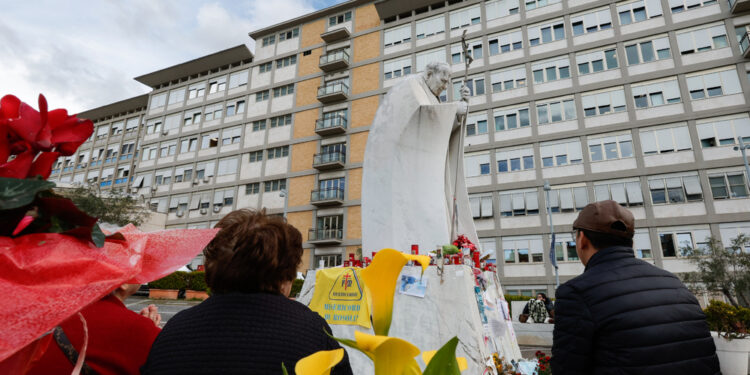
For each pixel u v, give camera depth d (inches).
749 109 872.9
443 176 195.3
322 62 1344.7
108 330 49.0
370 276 30.7
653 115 949.8
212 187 1395.2
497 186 1046.4
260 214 58.0
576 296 66.2
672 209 884.6
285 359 46.2
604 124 987.9
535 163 1024.9
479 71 1141.1
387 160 192.9
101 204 899.4
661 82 960.9
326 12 1408.7
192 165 1465.3
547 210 983.0
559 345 67.0
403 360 25.6
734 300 698.2
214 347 45.9
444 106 191.2
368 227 189.5
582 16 1074.1
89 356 46.0
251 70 1485.0
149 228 1312.7
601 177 958.4
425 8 1285.7
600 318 62.2
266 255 52.3
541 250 963.3
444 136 196.7
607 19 1044.5
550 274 936.9
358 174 1187.9
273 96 1412.4
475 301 137.3
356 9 1380.4
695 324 63.4
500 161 1064.8
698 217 858.1
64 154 32.9
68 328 46.3
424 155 192.7
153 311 74.5
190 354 45.9
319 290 156.9
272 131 1365.7
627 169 941.2
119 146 1817.2
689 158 898.7
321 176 1234.0
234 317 48.6
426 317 133.6
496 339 154.1
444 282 135.3
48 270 25.3
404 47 1258.0
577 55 1054.4
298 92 1368.1
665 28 980.6
